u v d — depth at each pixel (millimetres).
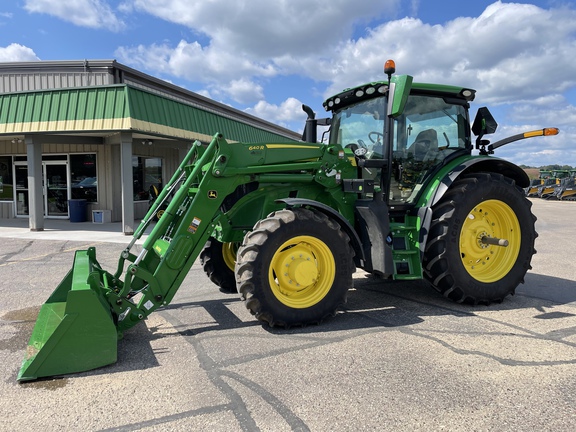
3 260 7887
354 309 4695
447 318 4352
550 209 21500
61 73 15719
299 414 2570
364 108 5250
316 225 4082
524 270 4953
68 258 8055
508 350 3488
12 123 11969
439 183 4762
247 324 4234
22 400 2779
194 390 2881
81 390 2904
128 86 11391
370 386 2900
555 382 2926
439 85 5035
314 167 4531
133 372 3170
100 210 14641
